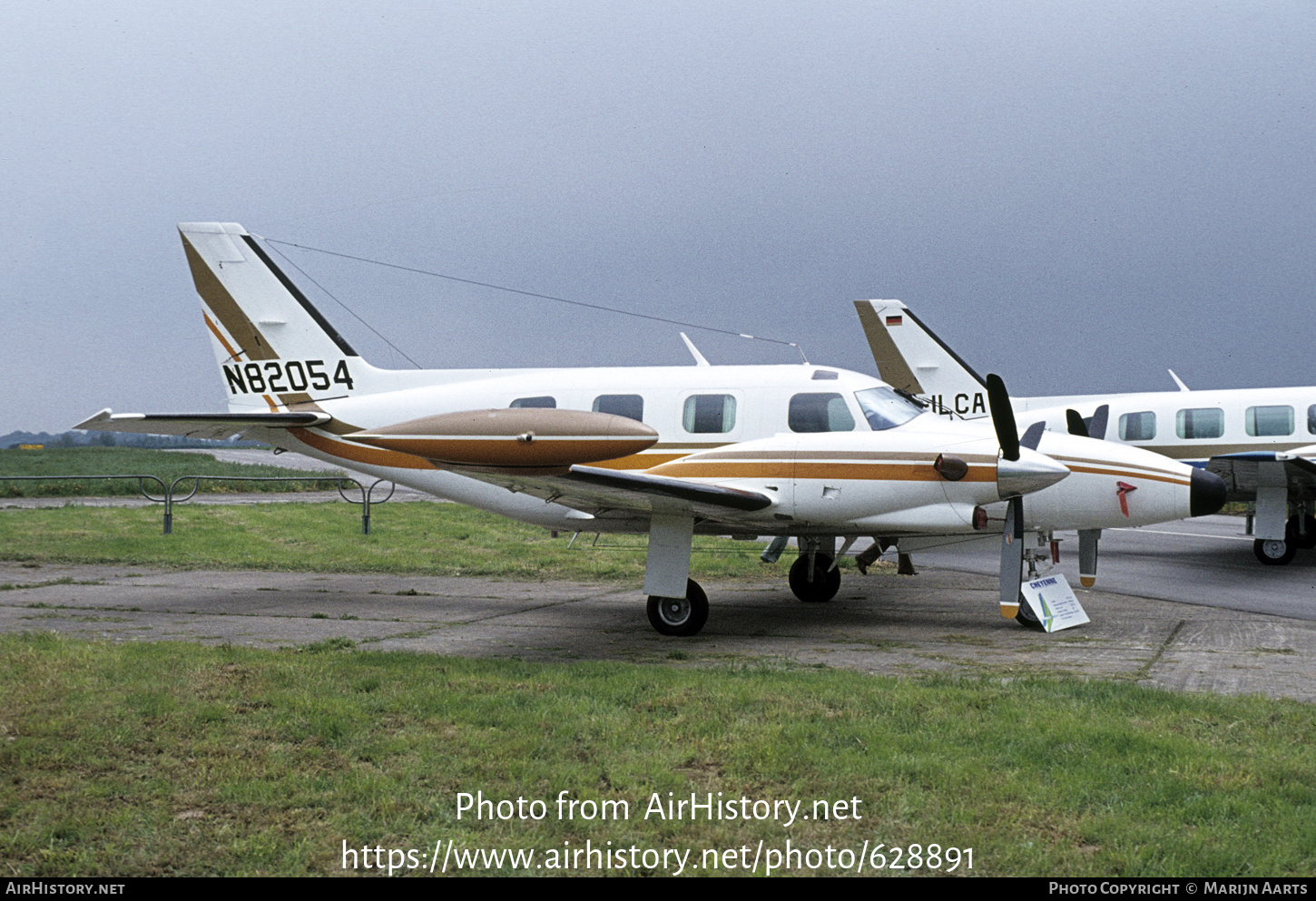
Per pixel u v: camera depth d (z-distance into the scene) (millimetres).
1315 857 3545
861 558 12469
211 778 4316
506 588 11438
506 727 5094
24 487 26906
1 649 6855
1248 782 4164
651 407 9523
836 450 8398
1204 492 8719
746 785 4297
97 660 6480
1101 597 10406
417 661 6621
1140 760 4457
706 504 7844
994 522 8750
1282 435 14914
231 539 15469
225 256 10992
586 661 7137
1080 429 12531
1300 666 6828
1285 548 13117
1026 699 5551
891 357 17531
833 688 5812
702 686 5887
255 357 11016
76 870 3482
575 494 7871
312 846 3686
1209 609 9625
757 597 10789
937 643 7879
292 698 5512
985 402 17109
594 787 4281
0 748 4629
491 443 6977
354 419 10562
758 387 9289
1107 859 3541
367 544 15227
